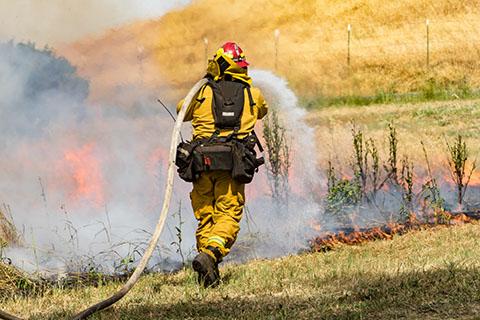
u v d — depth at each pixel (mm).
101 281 17828
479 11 74375
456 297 13008
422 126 41688
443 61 65375
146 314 13766
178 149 15805
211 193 16047
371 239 21312
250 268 17672
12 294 16750
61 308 14844
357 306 13000
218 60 16172
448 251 17594
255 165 15805
